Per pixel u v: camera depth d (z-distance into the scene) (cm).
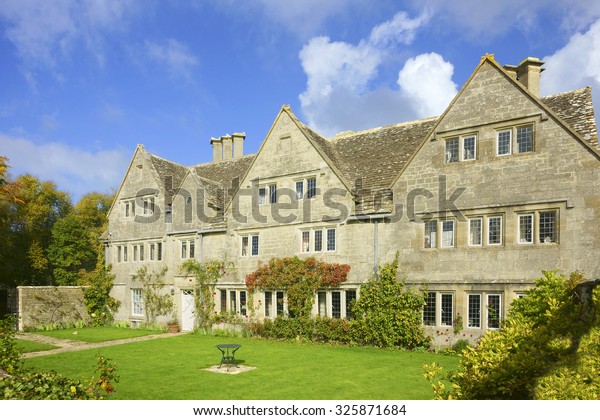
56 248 3619
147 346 1878
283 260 2031
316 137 2202
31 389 625
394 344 1722
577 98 1642
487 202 1587
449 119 1698
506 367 608
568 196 1430
